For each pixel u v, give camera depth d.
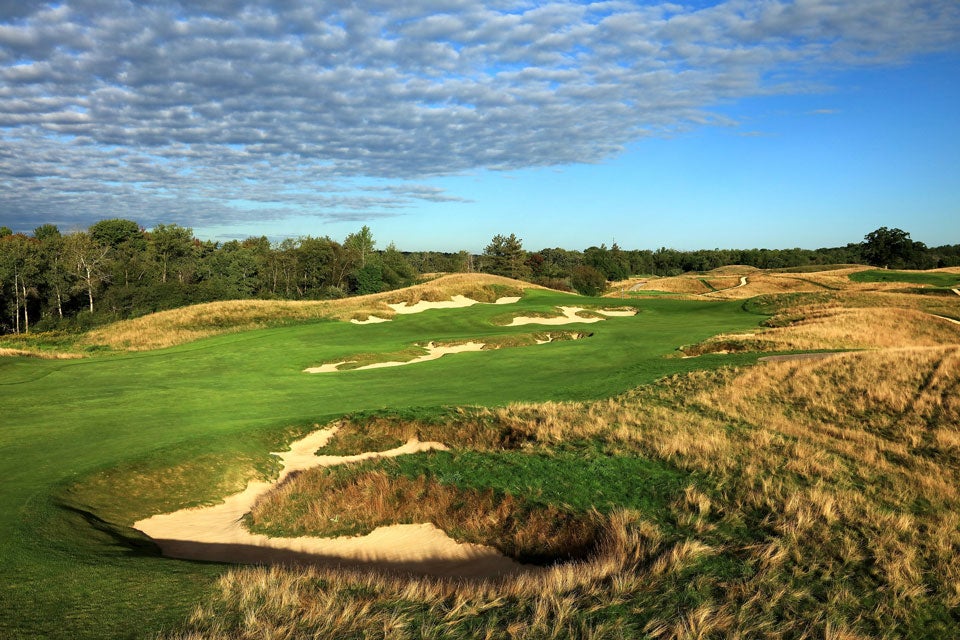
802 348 28.67
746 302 52.34
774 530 9.30
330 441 16.52
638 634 6.28
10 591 6.88
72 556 8.25
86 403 19.52
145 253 92.25
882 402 17.73
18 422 16.77
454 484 12.01
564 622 6.50
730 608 6.96
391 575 8.98
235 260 92.81
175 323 43.34
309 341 36.31
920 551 8.66
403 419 17.50
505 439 16.02
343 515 11.51
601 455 13.52
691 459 12.94
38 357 31.38
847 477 11.96
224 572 7.81
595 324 42.03
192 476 13.29
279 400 20.61
